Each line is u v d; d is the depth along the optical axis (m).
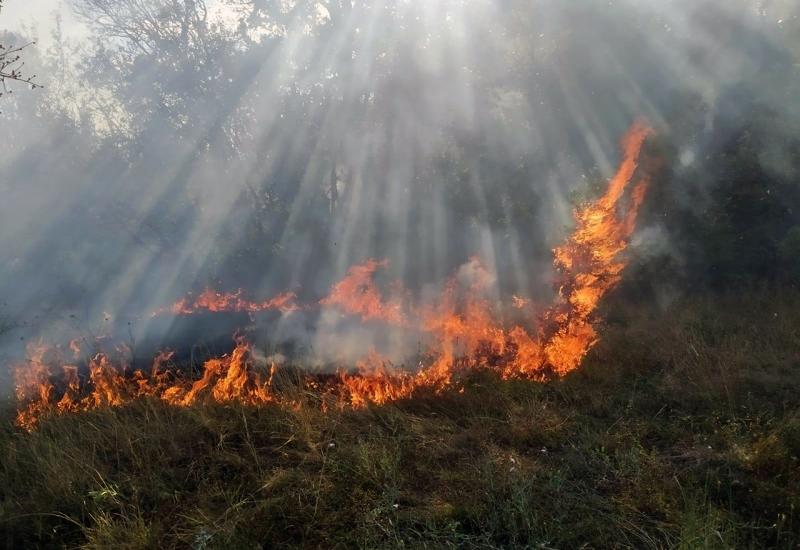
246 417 4.79
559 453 4.35
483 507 3.59
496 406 5.09
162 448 4.39
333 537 3.45
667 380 5.45
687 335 6.45
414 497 3.76
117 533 3.52
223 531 3.43
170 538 3.53
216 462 4.26
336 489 3.83
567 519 3.50
